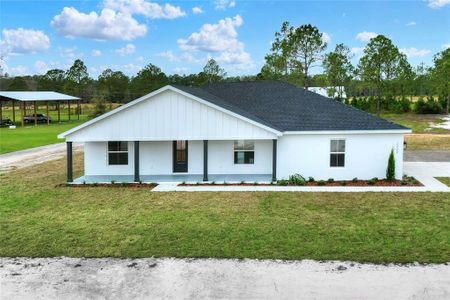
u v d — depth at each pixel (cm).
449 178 1877
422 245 1009
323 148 1869
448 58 5706
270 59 5059
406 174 1983
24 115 5809
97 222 1237
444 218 1237
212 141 1967
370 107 6284
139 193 1625
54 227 1190
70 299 773
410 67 5825
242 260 938
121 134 1814
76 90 9150
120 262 938
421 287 801
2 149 3127
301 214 1300
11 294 793
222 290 801
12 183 1855
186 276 862
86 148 1989
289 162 1880
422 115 5938
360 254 958
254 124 1783
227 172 1983
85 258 962
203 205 1430
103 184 1786
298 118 1959
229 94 2308
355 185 1753
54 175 2055
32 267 916
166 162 1998
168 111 1803
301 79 5169
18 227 1191
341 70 5322
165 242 1056
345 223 1198
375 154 1864
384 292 784
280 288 805
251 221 1229
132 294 790
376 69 5331
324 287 806
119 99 8756
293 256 953
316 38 4981
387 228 1145
